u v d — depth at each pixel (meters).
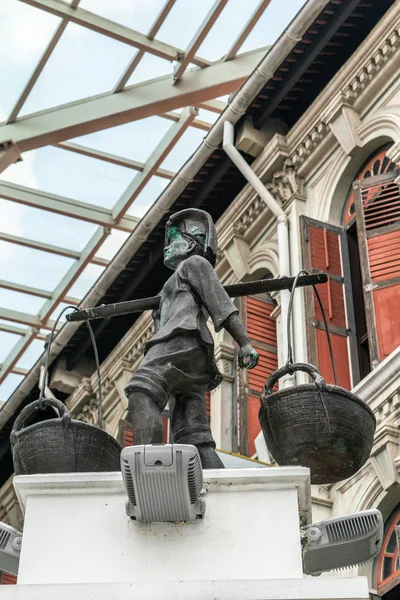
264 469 5.09
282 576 4.87
